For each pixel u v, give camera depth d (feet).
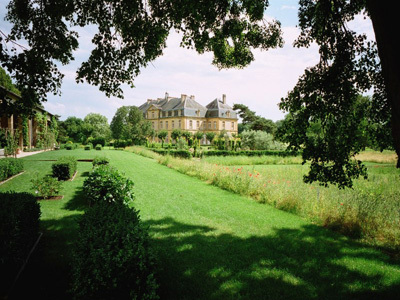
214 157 75.15
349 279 11.83
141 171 46.96
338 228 18.54
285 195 24.70
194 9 16.55
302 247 15.31
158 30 17.69
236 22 19.27
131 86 18.56
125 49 17.75
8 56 12.98
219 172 36.83
